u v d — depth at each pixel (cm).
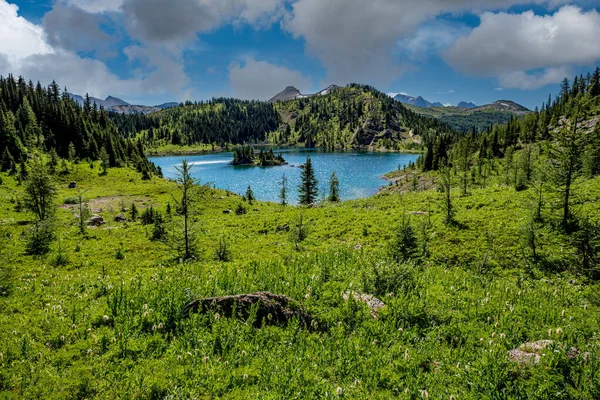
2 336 880
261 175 15900
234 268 1625
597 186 2880
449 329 935
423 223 2338
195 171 17600
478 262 1875
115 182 10256
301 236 2783
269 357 780
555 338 854
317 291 1178
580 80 14800
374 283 1238
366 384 693
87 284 1389
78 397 651
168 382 685
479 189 4094
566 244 1936
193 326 891
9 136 10606
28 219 4681
